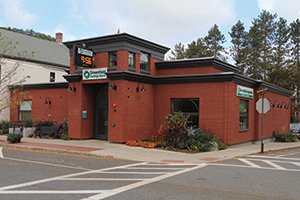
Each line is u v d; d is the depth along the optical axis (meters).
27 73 30.64
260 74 49.25
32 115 26.11
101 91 21.81
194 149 16.91
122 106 18.95
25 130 23.00
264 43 51.00
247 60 50.09
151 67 21.97
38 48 34.50
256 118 23.16
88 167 11.59
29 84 25.95
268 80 42.69
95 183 8.70
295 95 43.66
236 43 52.59
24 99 25.69
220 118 19.02
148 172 10.79
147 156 14.87
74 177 9.52
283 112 29.70
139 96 20.25
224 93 18.94
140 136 20.25
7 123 26.12
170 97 20.92
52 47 37.09
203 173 10.74
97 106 21.86
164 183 8.91
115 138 19.08
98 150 16.28
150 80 21.02
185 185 8.70
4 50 25.98
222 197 7.45
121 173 10.46
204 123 19.55
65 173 10.18
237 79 19.56
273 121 27.02
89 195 7.34
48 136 22.28
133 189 8.05
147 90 20.97
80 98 21.05
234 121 19.53
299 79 41.38
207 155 15.57
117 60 20.03
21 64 29.52
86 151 15.86
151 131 21.25
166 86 21.12
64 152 16.00
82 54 19.95
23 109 26.86
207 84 19.58
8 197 7.05
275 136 27.20
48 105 25.17
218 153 16.41
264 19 51.03
